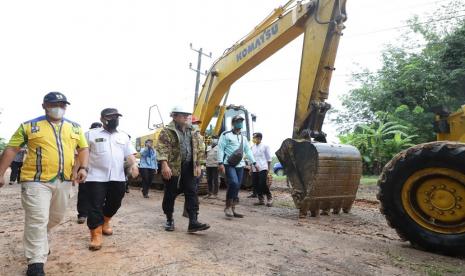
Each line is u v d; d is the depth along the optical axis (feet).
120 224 20.36
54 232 18.44
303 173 23.90
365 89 75.66
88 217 15.46
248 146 23.77
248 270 13.10
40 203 12.38
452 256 15.80
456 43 63.31
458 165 15.44
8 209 25.95
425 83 66.18
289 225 21.49
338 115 81.10
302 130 25.81
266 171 29.99
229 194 23.52
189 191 18.28
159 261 13.89
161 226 20.04
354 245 17.20
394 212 17.26
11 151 12.60
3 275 12.62
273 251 15.62
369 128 63.87
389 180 17.35
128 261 13.91
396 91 71.10
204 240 17.16
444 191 16.06
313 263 14.20
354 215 25.82
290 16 27.43
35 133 12.64
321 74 25.21
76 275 12.54
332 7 24.70
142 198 33.65
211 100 36.40
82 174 13.89
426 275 13.21
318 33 25.29
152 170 34.86
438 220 16.28
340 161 24.40
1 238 17.44
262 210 27.53
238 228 20.06
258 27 30.76
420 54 72.18
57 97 12.95
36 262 12.09
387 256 15.48
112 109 16.42
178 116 18.22
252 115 47.16
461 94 63.05
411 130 63.57
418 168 16.48
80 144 14.03
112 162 16.11
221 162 23.27
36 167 12.53
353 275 13.03
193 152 18.25
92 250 15.25
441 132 19.22
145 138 47.83
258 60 31.76
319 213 25.53
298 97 26.20
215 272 12.80
